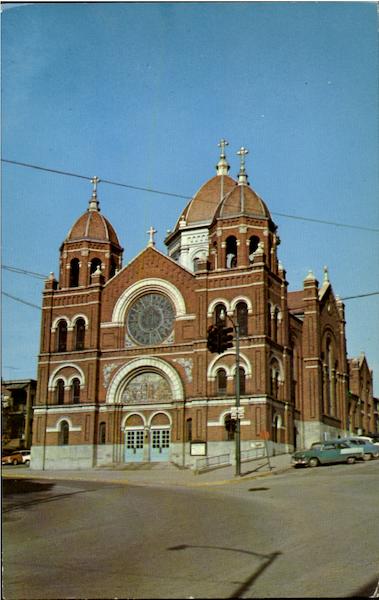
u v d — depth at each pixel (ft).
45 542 61.62
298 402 215.51
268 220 201.05
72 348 208.54
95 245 219.41
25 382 287.28
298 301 237.25
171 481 144.36
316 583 45.34
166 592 43.39
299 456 159.12
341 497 97.91
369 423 282.36
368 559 52.19
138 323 204.54
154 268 205.36
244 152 210.18
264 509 86.02
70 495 107.55
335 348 241.96
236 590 43.75
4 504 93.25
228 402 186.60
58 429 203.31
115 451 197.47
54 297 214.28
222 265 197.57
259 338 187.32
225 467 168.04
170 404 195.52
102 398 202.49
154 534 65.62
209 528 69.15
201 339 192.95
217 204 232.94
